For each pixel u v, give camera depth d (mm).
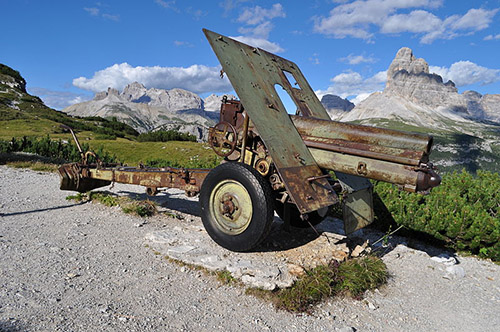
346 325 3004
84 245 4059
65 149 13789
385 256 4871
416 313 3402
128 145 37969
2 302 2633
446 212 5613
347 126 3783
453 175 7234
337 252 4094
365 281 3711
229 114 4227
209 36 3883
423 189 3275
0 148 13164
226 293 3209
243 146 3861
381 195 6125
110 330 2455
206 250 3896
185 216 5543
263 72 4246
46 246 3924
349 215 4070
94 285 3111
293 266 3582
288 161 3523
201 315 2830
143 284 3225
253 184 3498
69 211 5418
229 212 3691
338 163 3682
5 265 3320
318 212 4586
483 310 3613
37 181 7945
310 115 4492
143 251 3977
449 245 5621
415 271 4461
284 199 3656
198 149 37094
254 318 2887
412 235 5910
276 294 3238
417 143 3305
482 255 5309
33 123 51469
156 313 2771
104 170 5441
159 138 59156
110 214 5324
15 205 5629
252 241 3566
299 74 5105
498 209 6117
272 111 3826
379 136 3529
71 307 2693
